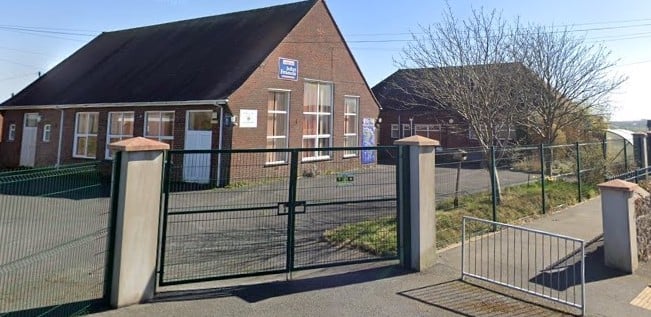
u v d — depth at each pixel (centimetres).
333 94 1870
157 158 468
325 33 1841
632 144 1493
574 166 1310
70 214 593
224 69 1614
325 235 723
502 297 500
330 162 1634
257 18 1917
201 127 1501
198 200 685
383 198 630
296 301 472
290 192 560
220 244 677
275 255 627
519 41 1421
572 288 532
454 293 509
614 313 462
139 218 450
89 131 1850
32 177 394
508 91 1119
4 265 432
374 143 2114
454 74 1104
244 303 462
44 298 449
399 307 463
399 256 610
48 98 2050
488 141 1057
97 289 478
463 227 582
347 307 460
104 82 1962
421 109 2998
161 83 1712
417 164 600
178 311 434
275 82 1589
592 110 2042
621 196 613
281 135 1641
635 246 618
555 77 1812
